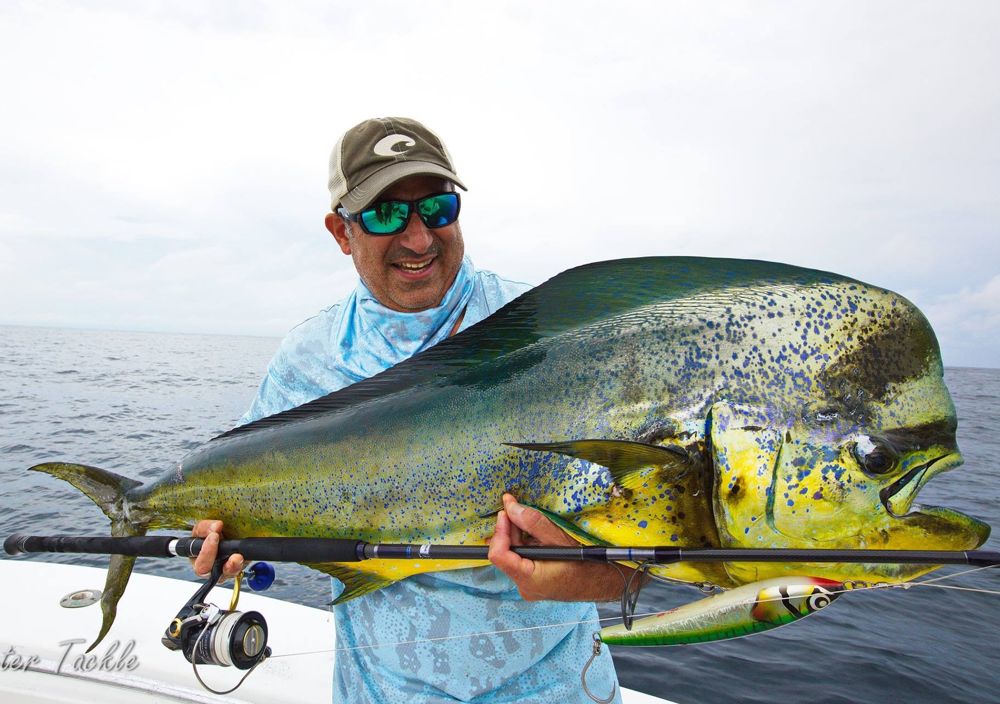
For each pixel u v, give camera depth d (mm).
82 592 3064
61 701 2371
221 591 3143
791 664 3713
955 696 3422
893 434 1338
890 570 1312
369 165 1685
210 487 1948
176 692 2416
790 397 1370
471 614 1662
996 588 4965
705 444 1392
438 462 1653
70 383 26812
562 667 1724
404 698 1696
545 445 1411
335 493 1778
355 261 1804
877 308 1401
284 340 2080
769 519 1352
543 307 1622
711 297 1493
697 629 1317
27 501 7430
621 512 1449
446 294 1802
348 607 1861
